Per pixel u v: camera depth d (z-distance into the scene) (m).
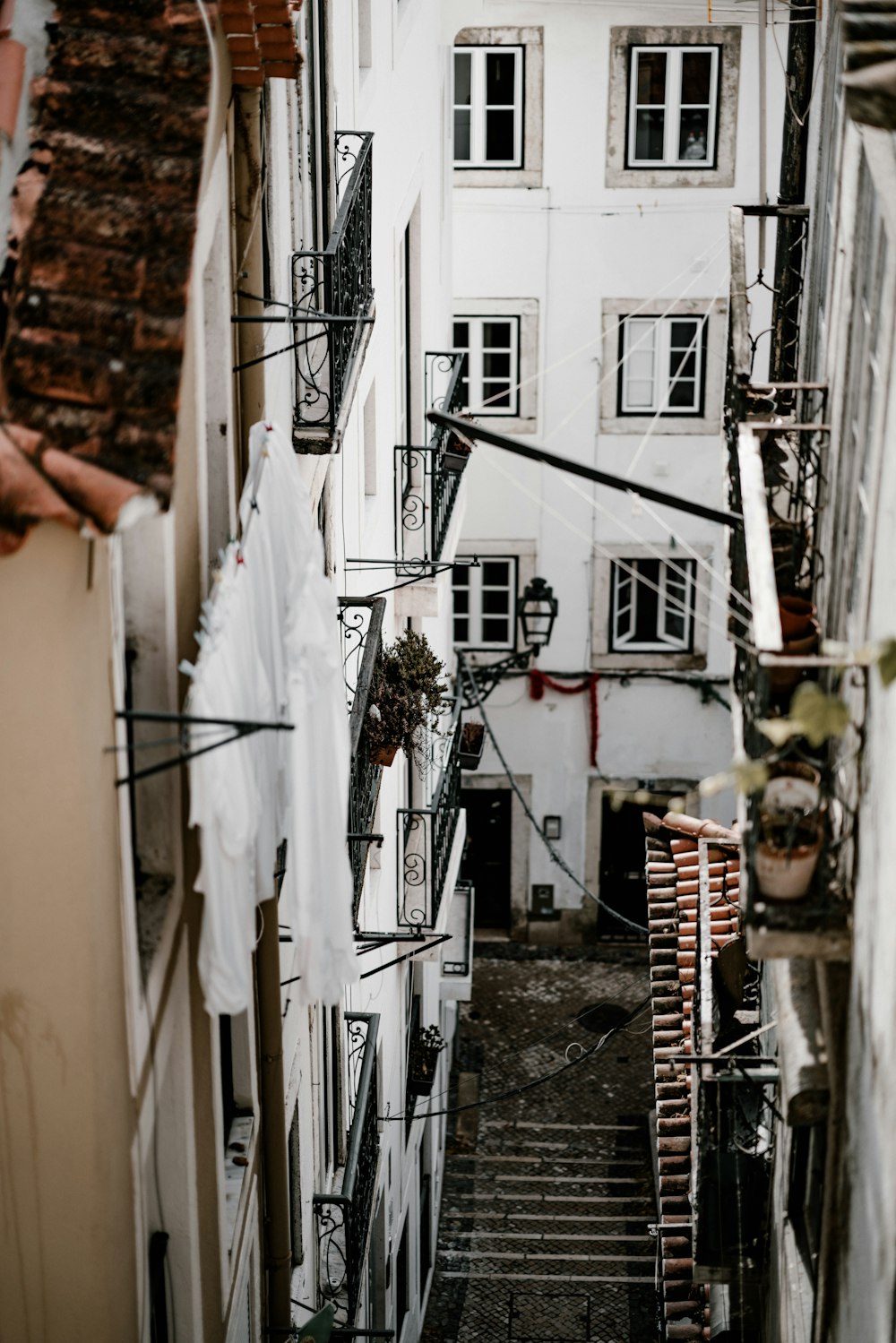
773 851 6.32
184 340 5.21
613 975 24.12
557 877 24.64
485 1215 19.48
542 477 22.91
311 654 6.21
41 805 5.19
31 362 5.16
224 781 5.72
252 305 7.46
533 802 24.30
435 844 16.09
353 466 12.45
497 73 21.47
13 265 5.46
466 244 22.19
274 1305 8.98
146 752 6.12
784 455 8.52
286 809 7.18
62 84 5.69
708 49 21.22
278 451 6.90
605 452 22.92
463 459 13.21
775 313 10.61
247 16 6.32
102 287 5.30
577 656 23.58
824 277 8.80
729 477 9.26
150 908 6.19
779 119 21.48
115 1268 5.82
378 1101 14.41
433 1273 18.58
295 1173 10.37
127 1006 5.75
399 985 16.28
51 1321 5.85
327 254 8.77
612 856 24.67
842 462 7.43
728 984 11.56
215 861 5.80
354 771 10.42
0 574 4.99
